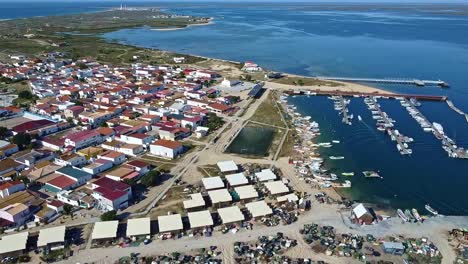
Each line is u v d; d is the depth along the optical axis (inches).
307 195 3951.8
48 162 4468.5
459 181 4343.0
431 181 4330.7
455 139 5531.5
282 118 6314.0
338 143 5329.7
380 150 5137.8
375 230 3373.5
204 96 7367.1
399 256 3046.3
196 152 4977.9
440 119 6392.7
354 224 3459.6
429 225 3467.0
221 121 6058.1
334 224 3454.7
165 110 6333.7
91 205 3688.5
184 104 6673.2
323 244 3169.3
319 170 4485.7
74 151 4889.3
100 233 3196.4
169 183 4156.0
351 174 4439.0
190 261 2970.0
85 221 3472.0
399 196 4005.9
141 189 4030.5
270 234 3299.7
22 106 6668.3
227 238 3245.6
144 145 5002.5
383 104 7155.5
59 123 5738.2
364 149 5157.5
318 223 3469.5
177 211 3631.9
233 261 2970.0
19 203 3585.1
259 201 3725.4
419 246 3152.1
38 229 3361.2
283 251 3088.1
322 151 5073.8
